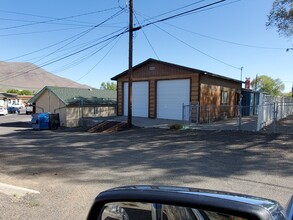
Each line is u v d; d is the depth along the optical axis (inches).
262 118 592.7
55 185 250.8
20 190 228.5
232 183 247.9
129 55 685.3
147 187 86.4
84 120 918.4
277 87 2743.6
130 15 670.5
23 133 727.1
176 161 338.6
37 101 1111.6
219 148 406.9
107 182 258.5
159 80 824.9
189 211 70.4
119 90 942.4
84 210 189.2
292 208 85.1
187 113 758.5
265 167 299.7
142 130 646.5
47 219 173.2
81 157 379.9
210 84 782.5
